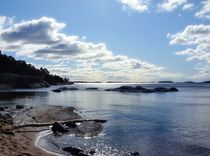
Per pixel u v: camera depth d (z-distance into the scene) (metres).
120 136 29.02
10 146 21.19
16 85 167.88
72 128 32.78
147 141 26.78
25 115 39.97
